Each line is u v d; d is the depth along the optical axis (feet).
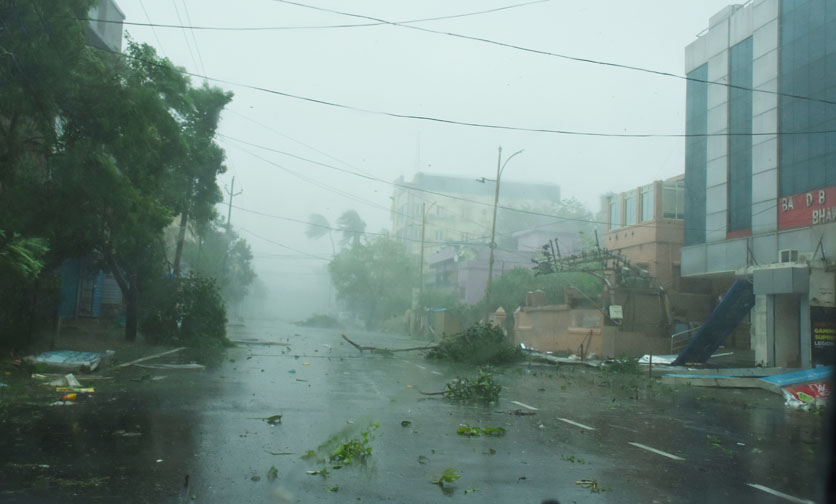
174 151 57.26
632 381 63.98
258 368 56.85
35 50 42.70
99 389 38.06
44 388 36.78
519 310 127.03
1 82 42.52
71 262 94.53
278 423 29.25
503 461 23.21
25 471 18.85
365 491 18.52
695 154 110.22
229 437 25.50
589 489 19.62
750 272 82.84
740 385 58.13
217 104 82.69
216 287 86.33
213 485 18.47
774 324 75.25
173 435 25.30
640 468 22.88
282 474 20.11
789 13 90.22
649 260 120.06
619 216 134.41
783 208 89.20
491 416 34.58
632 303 96.17
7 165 46.11
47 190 48.08
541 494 18.86
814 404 46.11
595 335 96.27
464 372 64.23
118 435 24.67
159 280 82.07
